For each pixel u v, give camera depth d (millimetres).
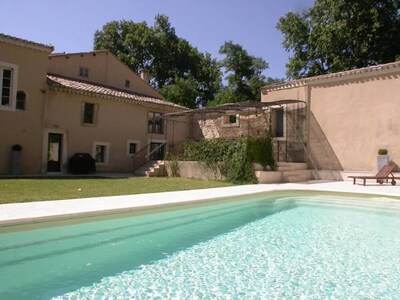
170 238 6508
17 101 17406
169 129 24938
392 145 15672
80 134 19844
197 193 10797
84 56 23359
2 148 16797
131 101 21922
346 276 4672
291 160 19562
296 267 5031
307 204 10695
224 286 4254
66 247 5574
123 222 7270
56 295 3850
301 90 19344
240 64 48344
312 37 31203
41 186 11469
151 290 4078
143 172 19734
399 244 6379
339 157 17578
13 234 5789
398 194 11016
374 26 27266
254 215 9000
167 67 47188
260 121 21219
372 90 16484
